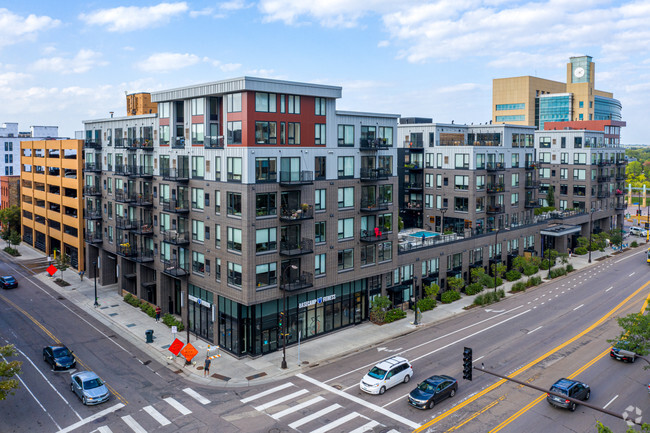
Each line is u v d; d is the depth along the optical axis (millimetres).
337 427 30219
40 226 82188
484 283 60000
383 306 48594
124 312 52781
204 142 44406
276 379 37375
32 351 42281
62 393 34875
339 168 46438
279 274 42250
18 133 123375
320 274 45375
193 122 45938
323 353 42406
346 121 46812
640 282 66500
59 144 72938
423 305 54219
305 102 43375
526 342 44812
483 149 69625
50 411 32312
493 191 70562
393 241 52094
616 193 101750
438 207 72750
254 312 41344
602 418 31688
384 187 50688
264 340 42344
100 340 45094
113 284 64188
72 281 65312
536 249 77562
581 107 135875
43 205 83125
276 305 43000
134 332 46969
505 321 50906
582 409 32844
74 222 69188
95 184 64062
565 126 114625
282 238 42344
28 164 85625
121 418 31469
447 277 60656
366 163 48906
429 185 73812
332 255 46281
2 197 102938
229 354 42281
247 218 39719
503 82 139750
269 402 33594
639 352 34156
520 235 73500
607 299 58625
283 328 39344
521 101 136625
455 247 61562
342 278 47281
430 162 73438
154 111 71188
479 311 54531
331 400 33844
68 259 69500
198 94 43750
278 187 41625
